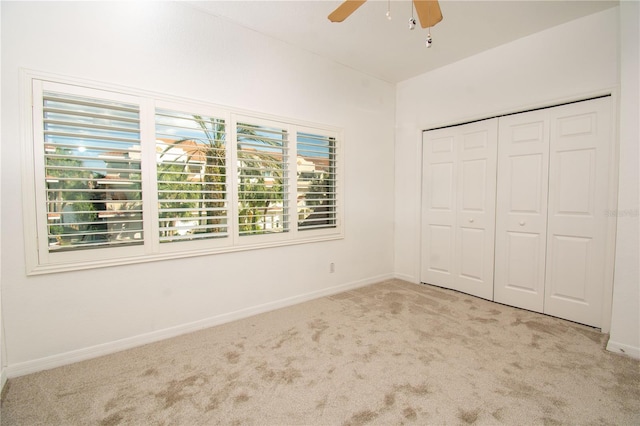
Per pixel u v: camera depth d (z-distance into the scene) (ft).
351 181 11.95
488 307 9.96
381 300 10.68
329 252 11.33
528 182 9.57
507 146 10.00
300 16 8.36
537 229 9.41
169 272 7.84
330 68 11.05
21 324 6.11
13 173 5.94
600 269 8.21
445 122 11.56
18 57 5.92
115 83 6.91
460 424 4.76
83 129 6.68
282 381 5.90
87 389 5.70
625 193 6.88
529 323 8.63
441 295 11.20
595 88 8.09
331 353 6.97
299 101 10.22
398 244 13.51
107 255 6.95
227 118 8.61
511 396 5.43
